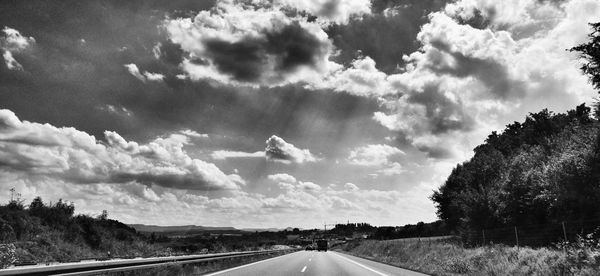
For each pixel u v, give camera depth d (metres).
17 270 7.12
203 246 37.75
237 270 18.64
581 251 12.61
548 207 26.50
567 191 22.94
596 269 11.09
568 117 48.00
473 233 36.75
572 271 11.69
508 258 16.03
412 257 29.84
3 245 17.89
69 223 30.05
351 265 23.55
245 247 41.50
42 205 30.67
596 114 21.97
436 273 17.17
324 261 28.38
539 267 13.10
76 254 25.56
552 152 29.83
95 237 30.72
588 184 22.16
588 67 21.45
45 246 24.11
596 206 22.69
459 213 48.50
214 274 16.16
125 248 32.44
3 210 25.05
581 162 22.25
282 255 42.84
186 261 16.27
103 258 25.75
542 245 24.83
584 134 23.31
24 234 24.72
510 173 34.19
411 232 93.31
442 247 28.56
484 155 50.47
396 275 16.25
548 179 24.73
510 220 33.19
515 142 56.41
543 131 48.75
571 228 23.72
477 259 17.94
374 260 30.58
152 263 13.34
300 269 19.70
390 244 46.88
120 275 11.17
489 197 36.28
